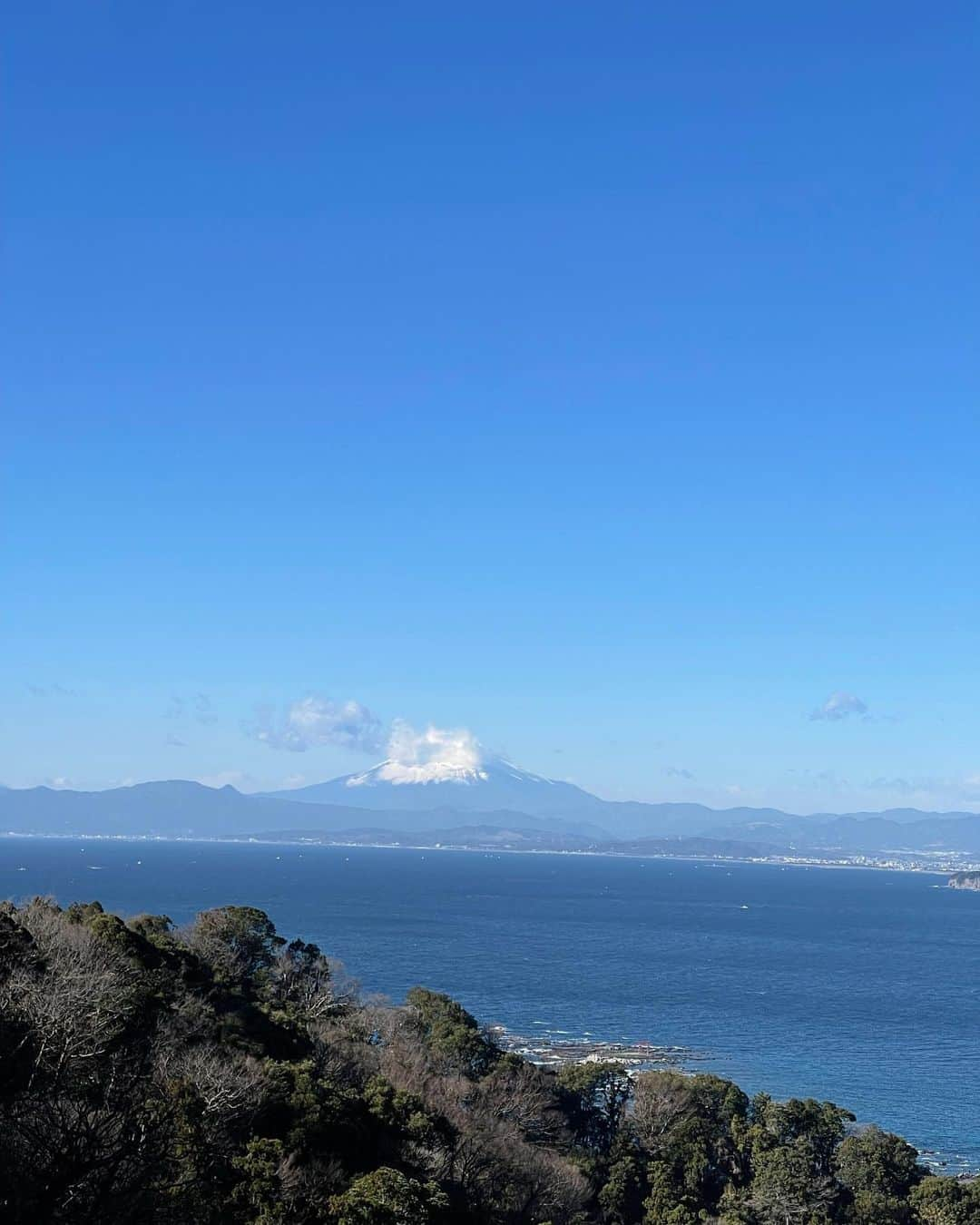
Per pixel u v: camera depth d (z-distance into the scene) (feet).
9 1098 84.69
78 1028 121.08
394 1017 296.92
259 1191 128.57
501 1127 230.68
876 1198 250.78
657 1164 257.96
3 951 151.53
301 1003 282.77
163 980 212.23
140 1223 75.46
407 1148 186.09
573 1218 213.66
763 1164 260.21
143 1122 83.82
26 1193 69.92
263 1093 164.76
